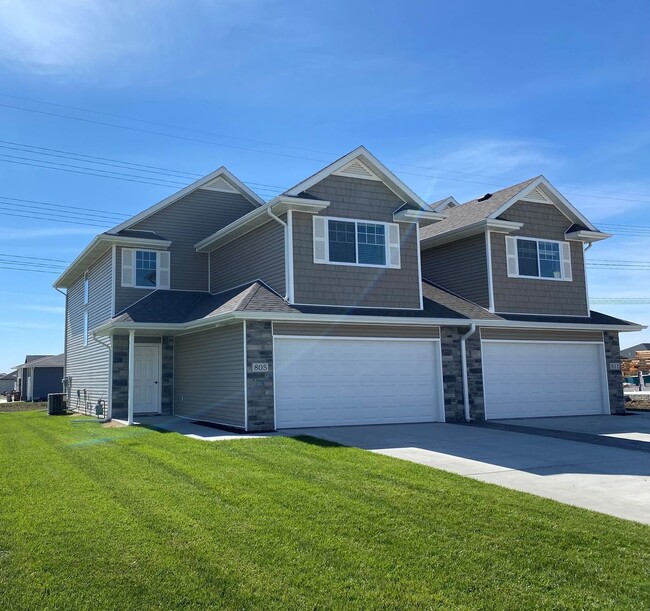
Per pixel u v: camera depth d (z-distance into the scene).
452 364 17.88
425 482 8.81
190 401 18.75
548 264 20.69
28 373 44.12
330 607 4.87
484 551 6.06
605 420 18.30
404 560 5.83
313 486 8.56
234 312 14.79
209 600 4.98
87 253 21.81
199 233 21.59
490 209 20.27
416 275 17.92
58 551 6.02
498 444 12.77
